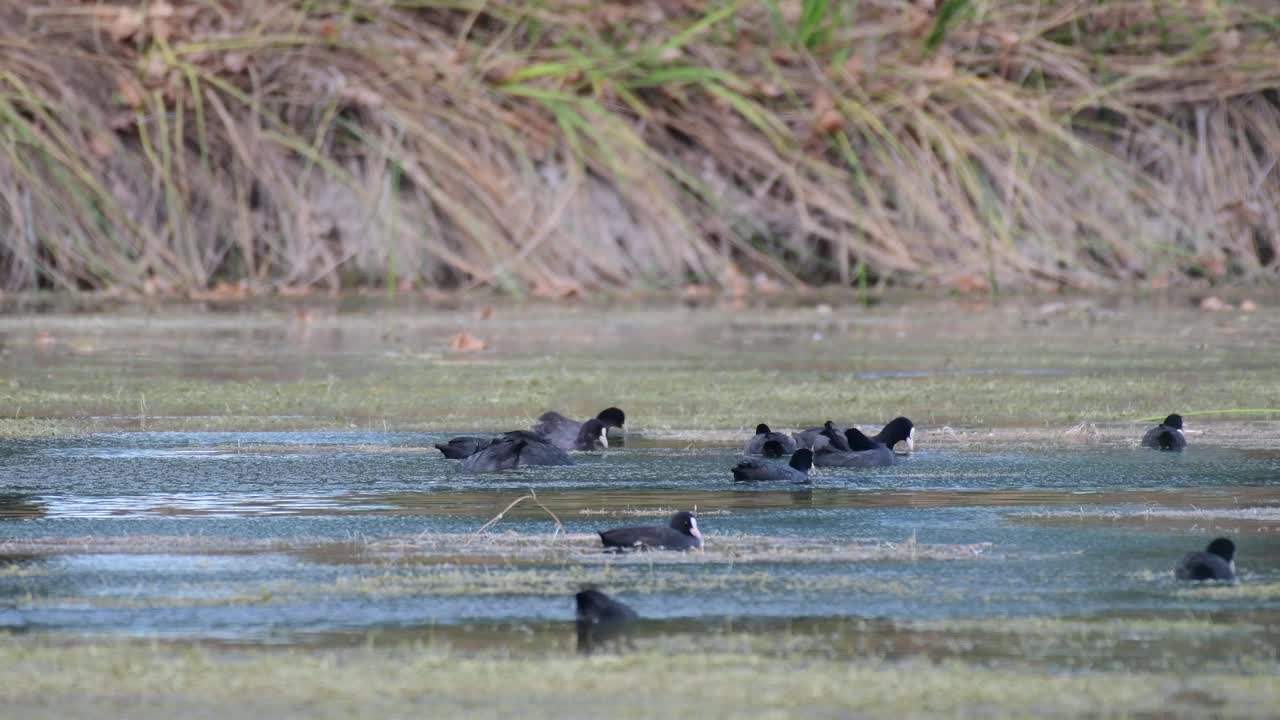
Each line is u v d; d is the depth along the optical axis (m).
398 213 77.62
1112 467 33.72
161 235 76.25
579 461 34.53
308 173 77.44
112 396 43.62
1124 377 47.81
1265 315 67.75
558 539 26.47
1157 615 21.52
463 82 79.44
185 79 77.88
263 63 78.88
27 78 76.94
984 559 24.98
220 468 33.41
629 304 72.12
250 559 24.89
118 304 70.50
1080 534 26.86
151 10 77.56
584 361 51.56
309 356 52.91
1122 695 17.78
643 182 78.75
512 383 46.19
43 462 34.03
